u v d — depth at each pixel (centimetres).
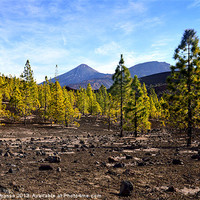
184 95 2125
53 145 1956
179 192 577
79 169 870
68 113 4959
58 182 624
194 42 2169
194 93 2130
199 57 2150
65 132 3931
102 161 1114
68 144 2091
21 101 4675
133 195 530
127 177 739
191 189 614
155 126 6353
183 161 1141
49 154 1353
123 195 524
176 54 2223
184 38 2194
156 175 788
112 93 3497
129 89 3353
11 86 9219
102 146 1950
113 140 2725
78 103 8819
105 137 3225
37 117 6331
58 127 4738
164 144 2212
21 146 1738
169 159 1209
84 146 1869
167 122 2322
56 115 4916
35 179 648
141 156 1335
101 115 8325
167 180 714
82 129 4812
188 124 2100
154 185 645
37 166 911
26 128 4119
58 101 4919
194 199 516
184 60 2186
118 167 938
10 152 1300
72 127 4988
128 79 3347
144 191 573
